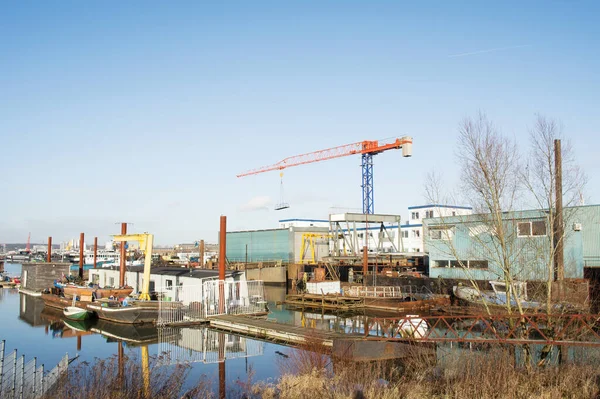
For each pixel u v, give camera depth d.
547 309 22.89
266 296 62.41
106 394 15.34
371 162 117.12
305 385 17.84
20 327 39.59
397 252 64.56
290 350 27.61
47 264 64.44
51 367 25.05
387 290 51.31
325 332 28.77
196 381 21.27
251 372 22.59
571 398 15.10
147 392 15.99
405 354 22.95
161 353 28.23
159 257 107.50
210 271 49.62
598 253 42.81
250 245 92.62
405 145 108.69
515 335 23.42
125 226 50.88
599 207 42.97
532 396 14.82
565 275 38.19
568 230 38.94
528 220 31.00
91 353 29.12
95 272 64.88
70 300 48.09
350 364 20.88
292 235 85.12
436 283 47.81
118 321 38.88
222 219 42.28
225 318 36.88
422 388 16.61
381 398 15.74
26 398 15.92
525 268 29.73
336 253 68.25
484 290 38.16
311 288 55.09
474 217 35.38
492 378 16.12
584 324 21.98
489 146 25.05
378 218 68.56
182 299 42.00
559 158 24.98
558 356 21.47
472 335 26.89
